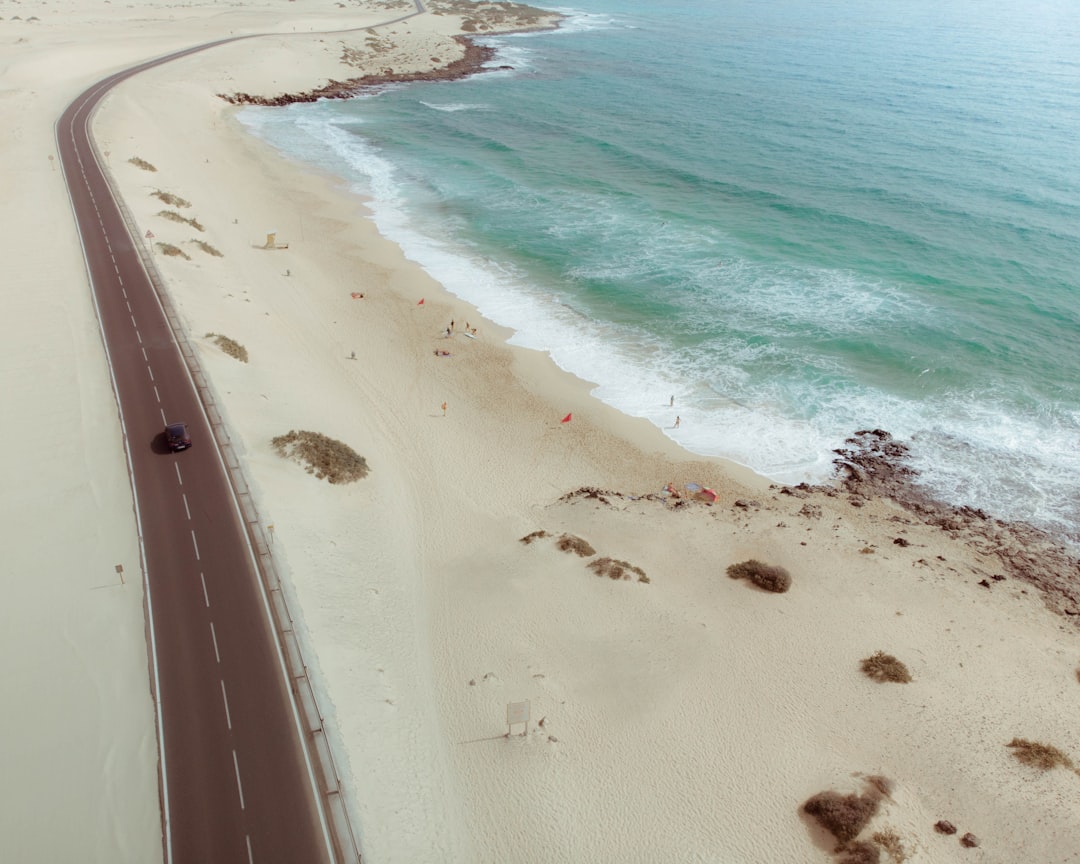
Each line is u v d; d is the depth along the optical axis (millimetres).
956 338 54719
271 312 57312
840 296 61125
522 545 35906
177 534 33062
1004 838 23672
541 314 59906
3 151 80250
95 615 29078
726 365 52969
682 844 23328
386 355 53719
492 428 46469
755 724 27312
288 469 38125
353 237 73500
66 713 25484
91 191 71000
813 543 37094
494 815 24031
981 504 40750
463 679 28812
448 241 73188
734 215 77625
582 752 26078
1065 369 50906
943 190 80750
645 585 33625
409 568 34469
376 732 25969
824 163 90625
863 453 44531
